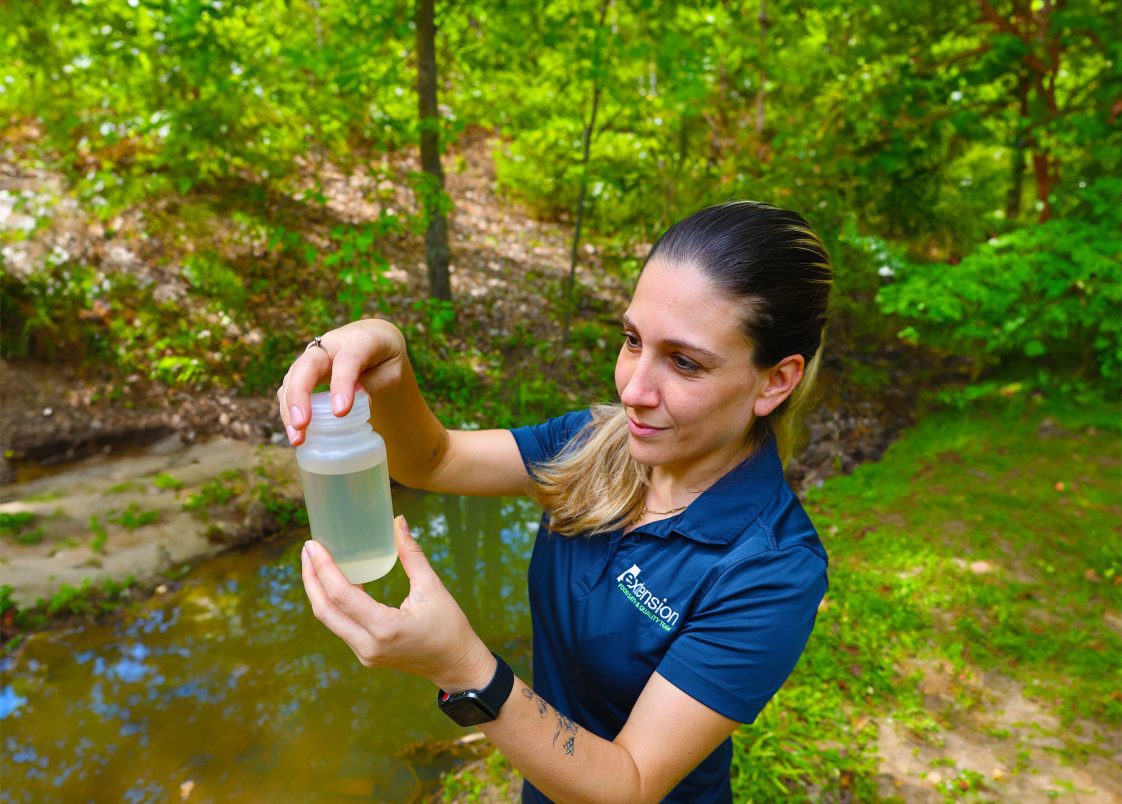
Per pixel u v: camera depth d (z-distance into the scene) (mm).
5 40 5148
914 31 5492
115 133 5480
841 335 6262
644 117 5992
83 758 2982
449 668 841
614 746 936
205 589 3928
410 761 2979
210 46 4660
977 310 4988
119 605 3756
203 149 5211
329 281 6145
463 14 5512
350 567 973
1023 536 3994
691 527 1064
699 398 975
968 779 2656
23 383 4648
